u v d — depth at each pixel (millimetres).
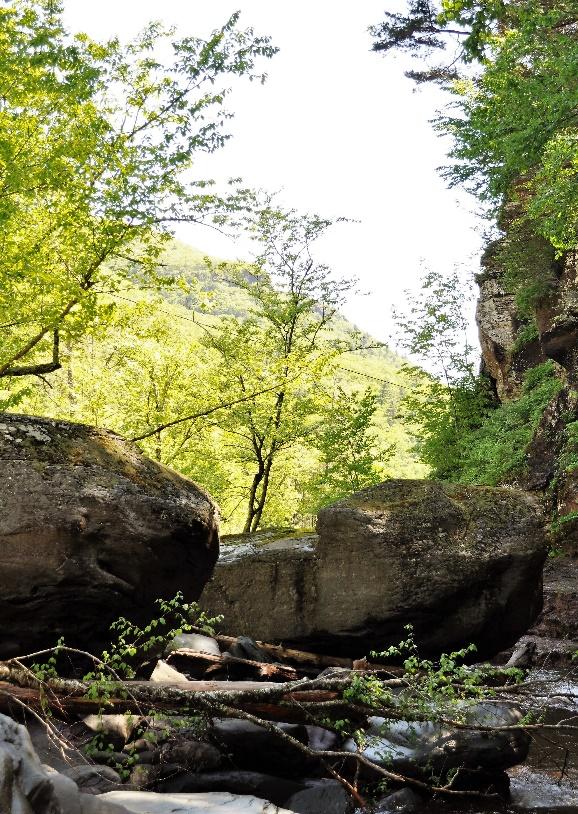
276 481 27562
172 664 7898
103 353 20750
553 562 19562
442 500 8930
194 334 21766
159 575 6637
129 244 12773
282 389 18969
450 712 6410
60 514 6141
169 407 20969
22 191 11258
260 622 9141
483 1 10945
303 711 6078
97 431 6867
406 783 6438
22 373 13344
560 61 14117
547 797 6570
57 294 12094
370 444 22594
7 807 3543
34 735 5578
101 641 6477
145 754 6098
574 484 21406
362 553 8711
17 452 6320
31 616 6098
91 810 4230
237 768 6254
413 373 30453
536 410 25297
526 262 24812
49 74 10906
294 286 23469
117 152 12062
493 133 15875
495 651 8891
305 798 5906
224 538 10391
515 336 29609
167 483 6891
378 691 5938
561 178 15195
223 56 11820
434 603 8453
